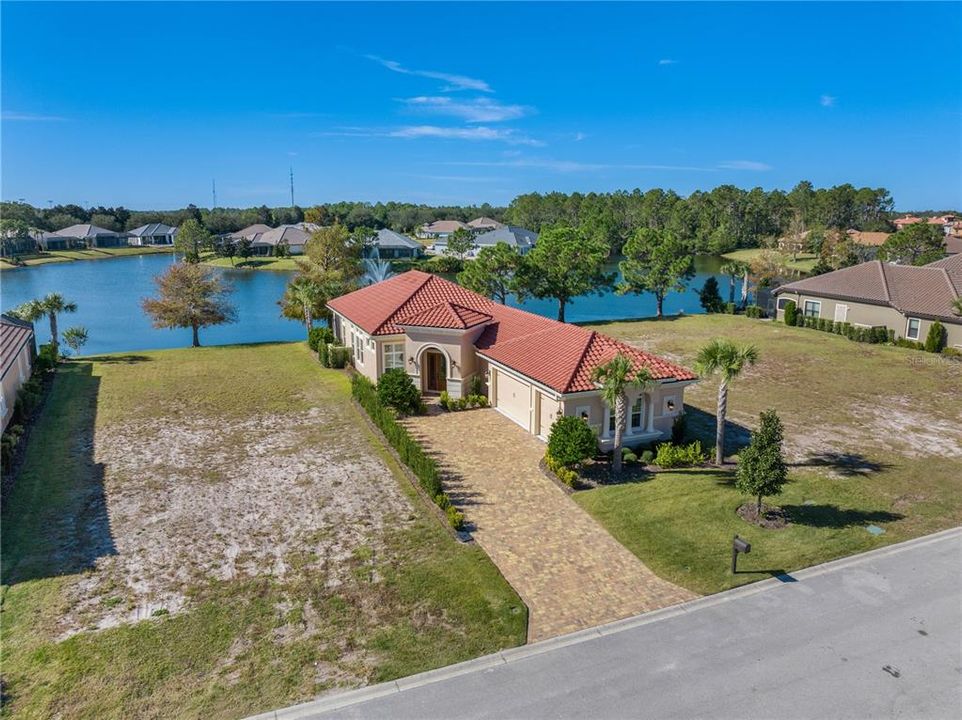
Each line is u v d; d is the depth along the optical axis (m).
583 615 16.50
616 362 24.06
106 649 14.83
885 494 23.52
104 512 21.55
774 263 75.44
